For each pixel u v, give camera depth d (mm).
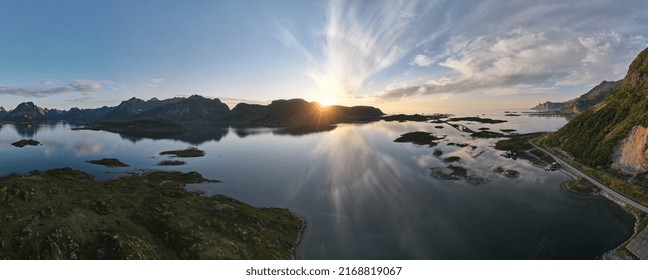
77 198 90000
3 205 77625
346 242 91875
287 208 121312
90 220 78500
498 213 110188
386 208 117250
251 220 97250
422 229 98625
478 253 84062
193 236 79250
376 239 93125
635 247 80188
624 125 157375
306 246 90375
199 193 143625
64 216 76500
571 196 127375
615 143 152125
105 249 69000
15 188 83062
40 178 95625
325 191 141250
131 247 69875
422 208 116000
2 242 65625
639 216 103500
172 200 98375
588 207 115250
